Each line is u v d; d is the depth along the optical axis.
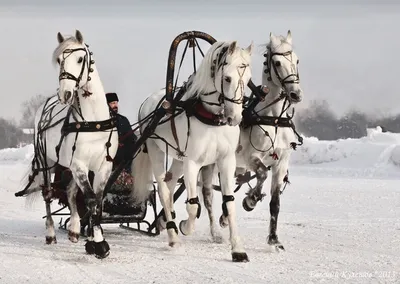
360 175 34.72
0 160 52.44
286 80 13.64
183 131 13.16
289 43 13.92
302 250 13.70
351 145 41.97
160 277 11.12
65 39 12.45
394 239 14.96
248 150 14.48
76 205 14.94
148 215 20.70
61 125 13.73
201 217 19.91
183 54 13.89
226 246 14.45
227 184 12.95
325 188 27.52
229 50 12.16
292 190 26.88
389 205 21.86
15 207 22.88
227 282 10.64
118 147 14.84
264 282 10.62
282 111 14.16
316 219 18.70
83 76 12.54
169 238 14.20
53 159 14.48
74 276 11.35
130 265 12.25
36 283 10.84
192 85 13.24
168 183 14.78
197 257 13.05
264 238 15.47
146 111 15.70
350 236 15.47
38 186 15.73
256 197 14.34
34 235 16.52
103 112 13.14
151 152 14.88
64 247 14.48
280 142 14.23
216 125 12.80
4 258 13.09
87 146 13.02
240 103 12.13
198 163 13.16
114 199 15.16
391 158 38.19
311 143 44.12
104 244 12.94
